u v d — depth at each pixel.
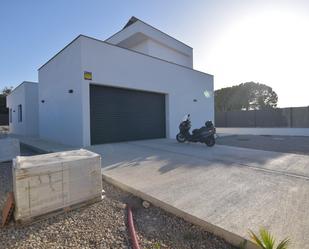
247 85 25.94
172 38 14.40
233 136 13.22
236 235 2.02
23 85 14.19
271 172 4.22
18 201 2.31
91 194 2.92
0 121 26.77
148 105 10.09
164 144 8.24
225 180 3.71
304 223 2.23
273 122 16.11
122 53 8.64
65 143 8.54
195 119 12.62
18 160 2.62
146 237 2.17
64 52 8.47
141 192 3.16
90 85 7.82
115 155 5.96
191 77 12.38
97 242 2.07
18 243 2.06
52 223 2.42
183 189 3.26
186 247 2.01
